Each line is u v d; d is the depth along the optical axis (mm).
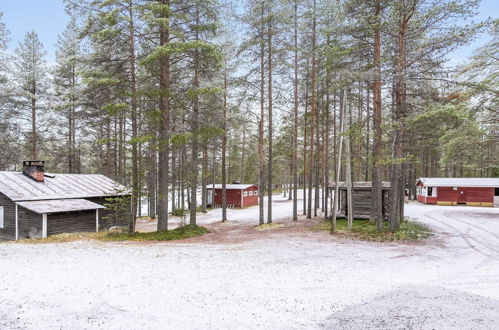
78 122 27031
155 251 11344
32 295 6113
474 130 15352
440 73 12562
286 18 17500
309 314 5184
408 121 12242
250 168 54156
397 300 5855
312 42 19344
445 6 10984
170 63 16094
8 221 17656
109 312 5254
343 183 22672
